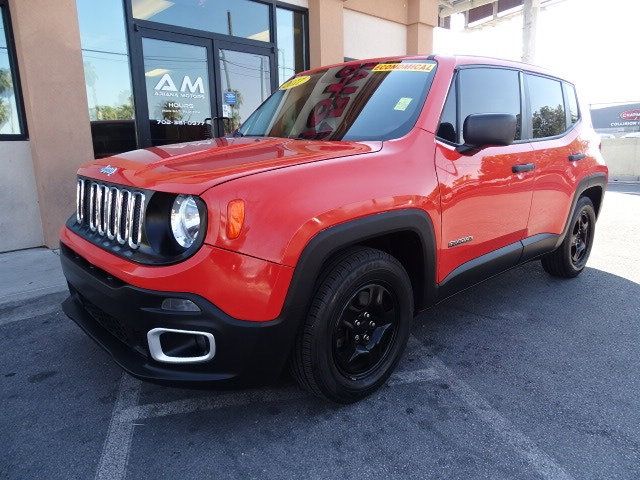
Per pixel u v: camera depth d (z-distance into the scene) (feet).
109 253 7.03
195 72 21.54
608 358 9.55
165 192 6.27
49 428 7.55
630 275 14.66
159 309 6.23
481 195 9.28
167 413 7.89
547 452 6.85
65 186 17.46
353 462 6.70
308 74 11.96
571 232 13.25
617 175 41.91
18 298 13.02
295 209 6.45
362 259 7.32
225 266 6.08
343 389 7.62
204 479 6.43
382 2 29.43
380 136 8.48
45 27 16.22
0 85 16.76
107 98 19.20
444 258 8.71
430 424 7.50
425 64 9.52
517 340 10.34
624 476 6.38
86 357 9.84
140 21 19.39
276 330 6.46
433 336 10.55
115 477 6.48
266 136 10.19
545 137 11.80
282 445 7.06
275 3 24.02
